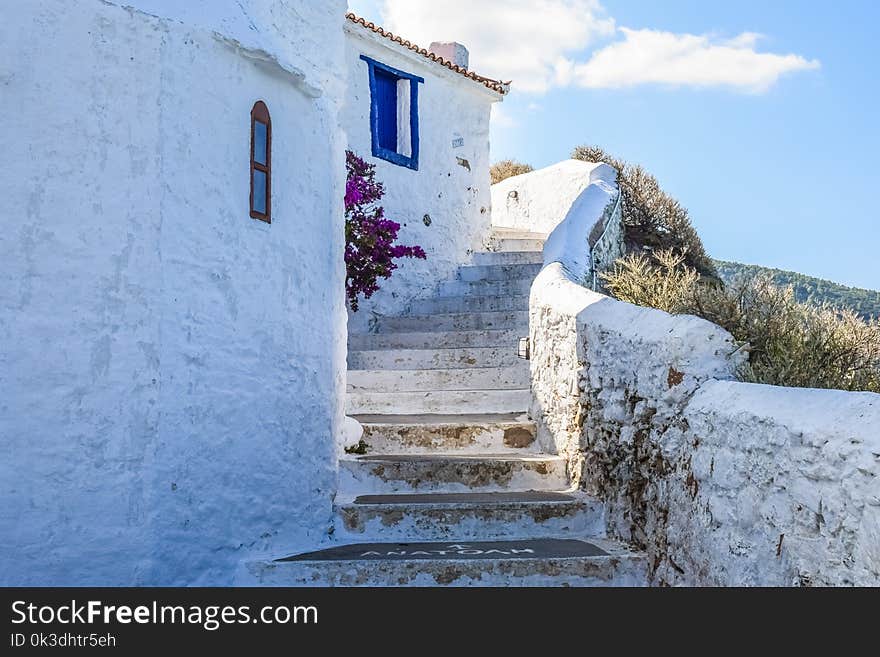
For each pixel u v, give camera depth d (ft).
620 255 39.47
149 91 14.64
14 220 13.61
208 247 15.64
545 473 20.93
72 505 13.80
